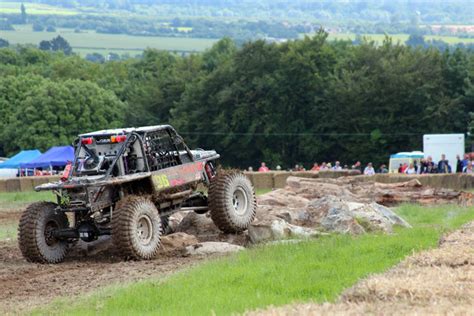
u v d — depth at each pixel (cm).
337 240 2386
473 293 1419
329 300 1540
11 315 1709
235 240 2731
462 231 2336
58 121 12025
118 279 2092
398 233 2608
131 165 2591
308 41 11069
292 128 10638
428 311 1304
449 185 5091
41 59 18288
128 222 2427
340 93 10262
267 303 1585
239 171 2794
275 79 10681
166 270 2203
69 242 2612
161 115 12062
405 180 5016
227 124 10850
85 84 12300
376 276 1602
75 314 1641
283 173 5716
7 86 13238
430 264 1733
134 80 15625
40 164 8050
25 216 2514
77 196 2528
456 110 10150
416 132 10200
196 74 12525
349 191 3966
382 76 10200
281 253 2197
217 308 1564
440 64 10619
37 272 2331
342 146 10412
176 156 2698
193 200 2816
